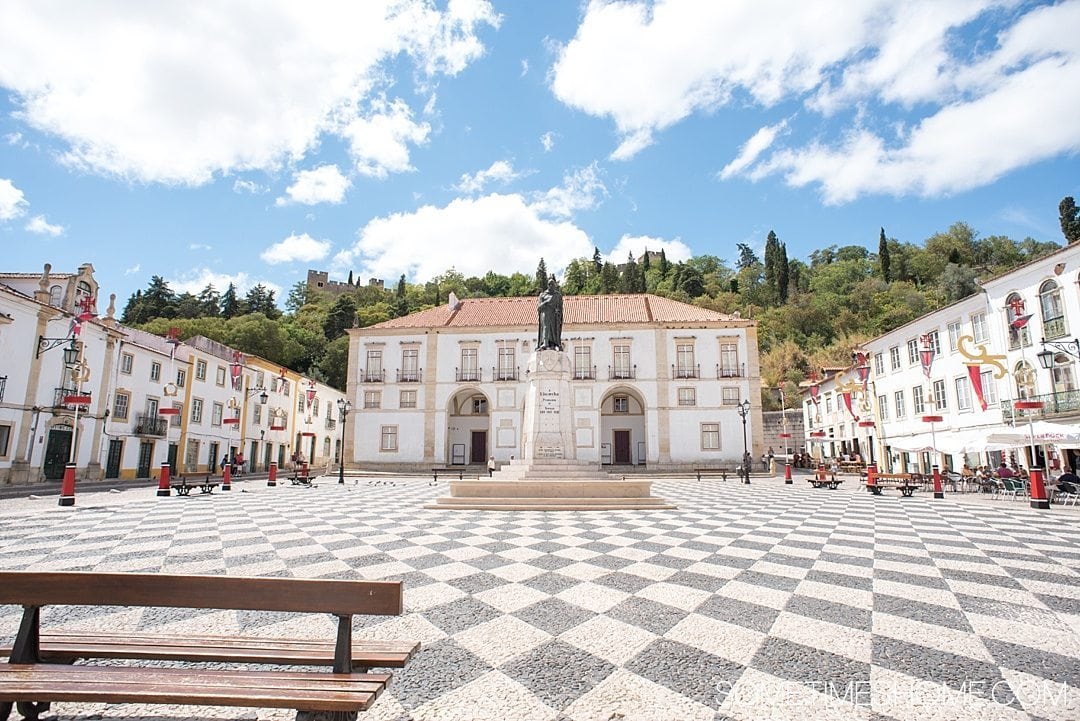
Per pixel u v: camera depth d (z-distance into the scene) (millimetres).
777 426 46281
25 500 13469
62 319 21219
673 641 3711
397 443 33781
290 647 2631
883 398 29109
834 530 8555
